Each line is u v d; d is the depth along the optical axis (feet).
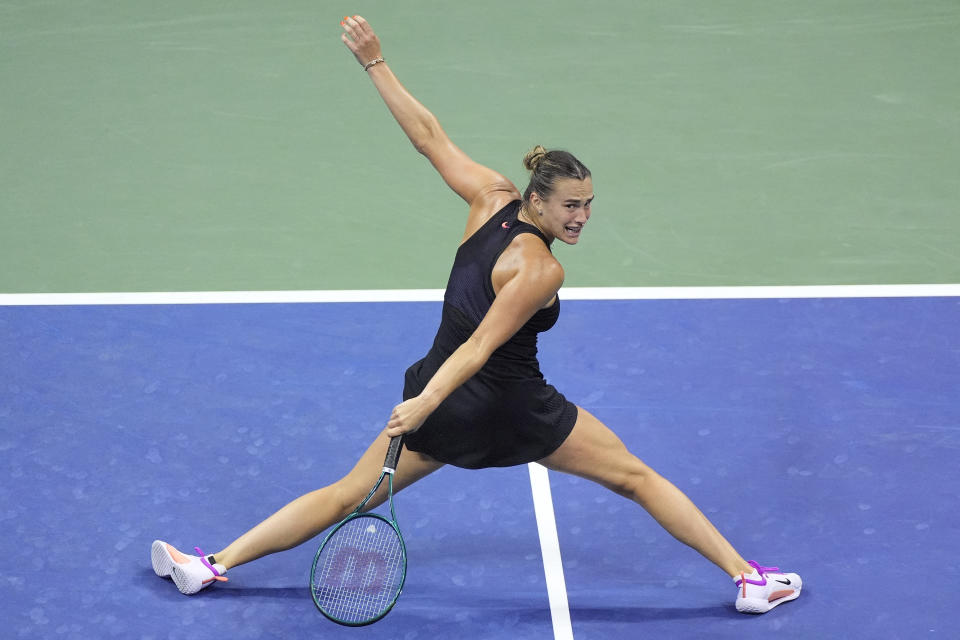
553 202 59.57
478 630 67.31
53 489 76.43
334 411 84.07
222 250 103.40
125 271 100.07
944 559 72.38
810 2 146.51
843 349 90.79
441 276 100.48
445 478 79.05
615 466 66.74
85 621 67.21
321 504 67.36
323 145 119.34
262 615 68.08
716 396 85.92
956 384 86.99
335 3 145.59
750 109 125.59
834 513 75.87
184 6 144.46
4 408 82.99
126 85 128.16
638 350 90.53
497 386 62.23
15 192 110.83
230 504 76.02
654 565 72.64
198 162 116.16
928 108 125.80
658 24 141.59
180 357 88.94
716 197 111.75
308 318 94.12
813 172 115.44
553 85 129.39
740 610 68.18
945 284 99.30
